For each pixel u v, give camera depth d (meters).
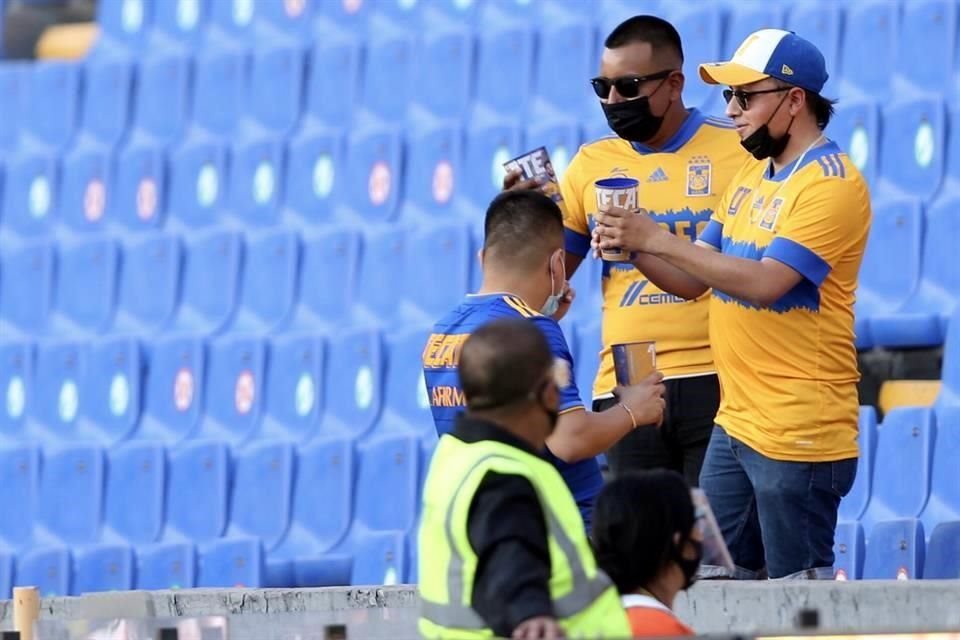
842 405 18.17
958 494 26.16
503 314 15.35
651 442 20.42
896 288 31.53
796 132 18.05
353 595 19.02
